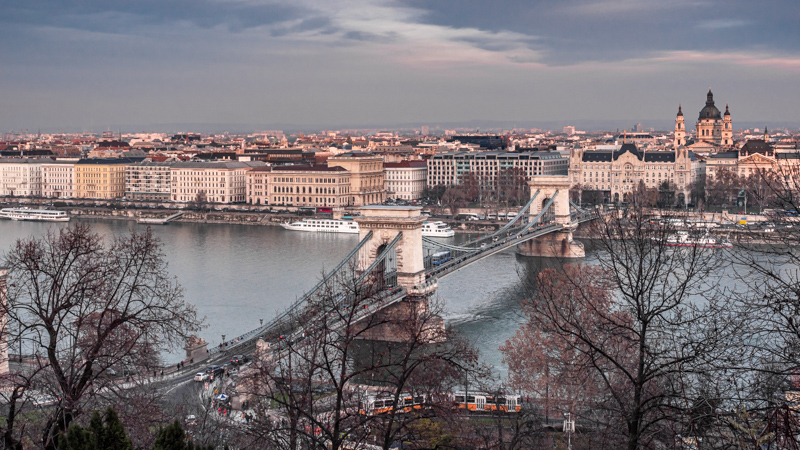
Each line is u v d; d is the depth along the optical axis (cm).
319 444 9850
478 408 16812
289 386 11419
